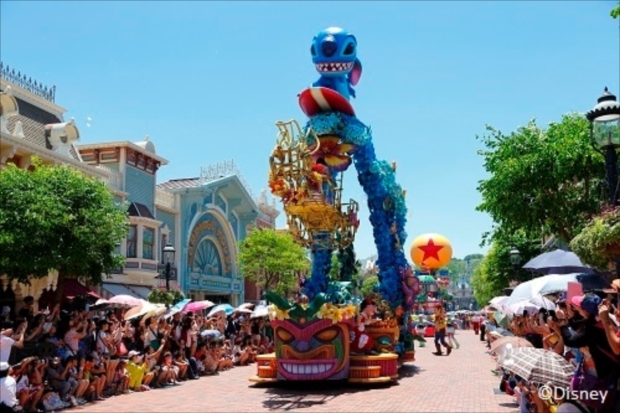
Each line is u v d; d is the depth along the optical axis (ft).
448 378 54.49
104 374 44.47
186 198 136.26
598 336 20.81
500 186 66.80
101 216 61.05
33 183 59.62
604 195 53.31
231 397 44.50
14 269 57.82
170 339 56.24
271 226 184.55
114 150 107.86
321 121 51.39
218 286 149.79
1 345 35.55
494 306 59.36
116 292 99.81
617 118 35.73
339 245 53.67
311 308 47.65
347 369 47.88
